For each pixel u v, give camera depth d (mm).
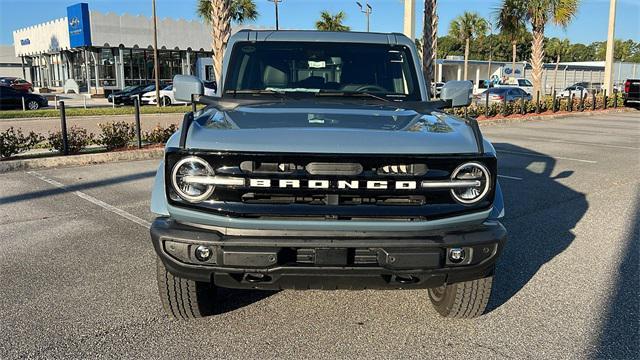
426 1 16438
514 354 3443
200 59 34188
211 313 3975
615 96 28516
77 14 41000
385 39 4750
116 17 41844
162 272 3561
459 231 3184
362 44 4680
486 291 3650
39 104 29094
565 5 23938
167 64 45906
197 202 3068
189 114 3428
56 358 3330
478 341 3613
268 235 3062
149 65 44750
